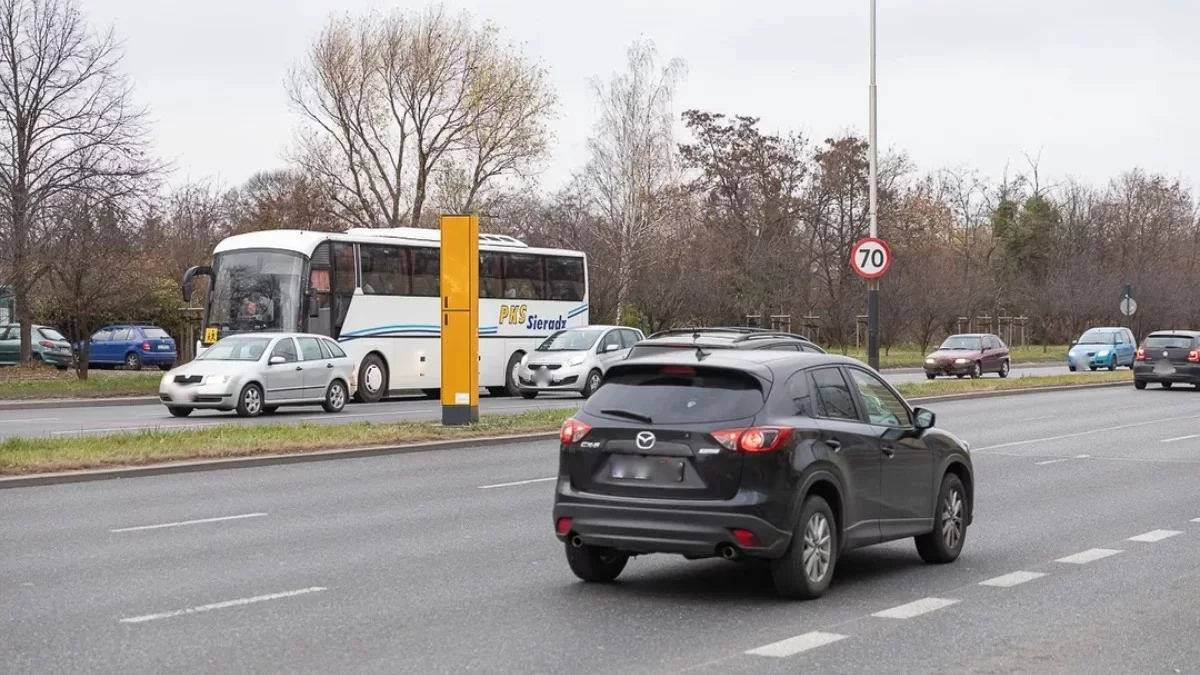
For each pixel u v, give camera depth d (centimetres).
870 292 2947
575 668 712
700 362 923
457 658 734
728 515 876
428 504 1413
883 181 6931
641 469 908
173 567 1030
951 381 3947
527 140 5316
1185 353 3872
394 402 3372
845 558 1116
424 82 5222
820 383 968
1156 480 1694
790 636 800
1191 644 782
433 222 5362
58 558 1066
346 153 5266
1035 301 7800
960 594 945
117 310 3831
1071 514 1377
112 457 1647
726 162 6912
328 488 1544
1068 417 2833
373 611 867
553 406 3030
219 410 2872
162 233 5119
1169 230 9231
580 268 3916
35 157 3706
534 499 1457
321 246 3269
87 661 720
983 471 1800
